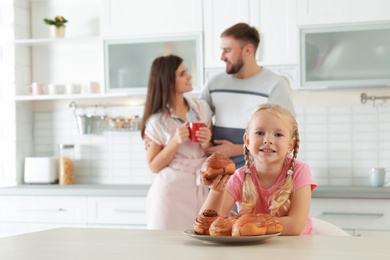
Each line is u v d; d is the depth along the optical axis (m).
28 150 4.54
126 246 1.32
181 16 3.98
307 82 3.76
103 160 4.48
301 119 4.11
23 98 4.33
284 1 3.80
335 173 4.06
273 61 3.82
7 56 4.40
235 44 2.90
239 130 2.93
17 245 1.37
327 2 3.74
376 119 4.02
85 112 4.53
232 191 1.79
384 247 1.27
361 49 3.71
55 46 4.57
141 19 4.05
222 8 3.91
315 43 3.76
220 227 1.34
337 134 4.06
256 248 1.27
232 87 2.98
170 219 2.87
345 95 4.05
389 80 3.67
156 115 2.97
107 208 3.88
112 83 4.12
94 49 4.50
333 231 1.83
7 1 4.39
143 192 3.80
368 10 3.68
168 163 2.93
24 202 4.04
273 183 1.75
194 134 2.84
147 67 4.06
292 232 1.60
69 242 1.40
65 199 3.96
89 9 4.50
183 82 2.97
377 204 3.45
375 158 4.02
